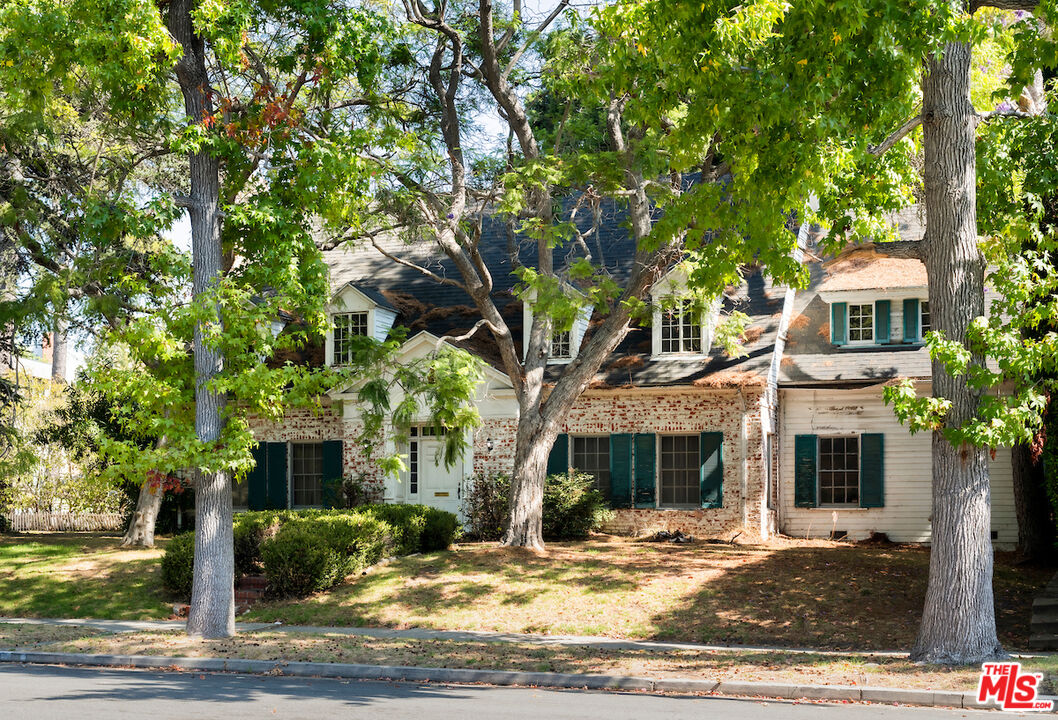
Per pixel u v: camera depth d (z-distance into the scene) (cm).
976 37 1239
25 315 2050
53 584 2075
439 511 2373
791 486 2623
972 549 1313
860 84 1257
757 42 1287
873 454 2550
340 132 1589
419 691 1168
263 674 1305
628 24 1348
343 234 2156
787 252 1467
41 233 2311
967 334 1307
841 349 2609
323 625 1786
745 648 1514
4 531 3247
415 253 3112
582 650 1412
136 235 1491
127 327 1565
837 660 1325
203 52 1581
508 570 2002
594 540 2453
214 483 1556
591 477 2556
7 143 2080
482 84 2347
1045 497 2169
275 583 1938
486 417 2658
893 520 2527
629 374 2611
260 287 1588
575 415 2672
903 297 2572
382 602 1870
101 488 3391
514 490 2255
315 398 1582
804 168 1282
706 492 2528
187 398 1516
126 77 1419
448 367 2002
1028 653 1428
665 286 2586
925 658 1312
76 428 3019
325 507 2758
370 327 2811
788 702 1122
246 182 1817
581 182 2038
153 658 1370
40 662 1412
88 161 2214
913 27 1178
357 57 1540
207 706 1040
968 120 1353
